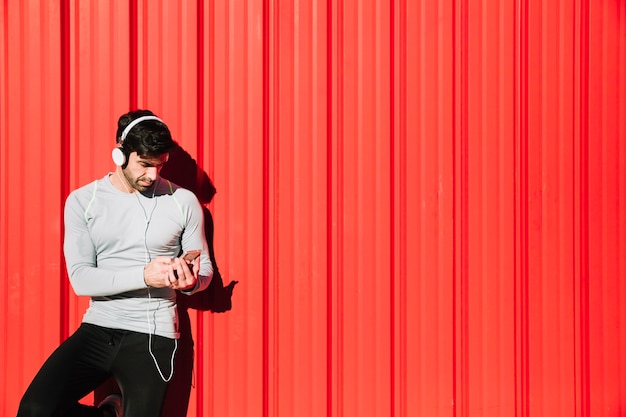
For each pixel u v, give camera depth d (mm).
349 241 2576
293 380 2539
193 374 2480
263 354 2510
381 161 2580
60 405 1871
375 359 2584
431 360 2629
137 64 2463
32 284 2414
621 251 2803
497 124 2674
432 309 2631
